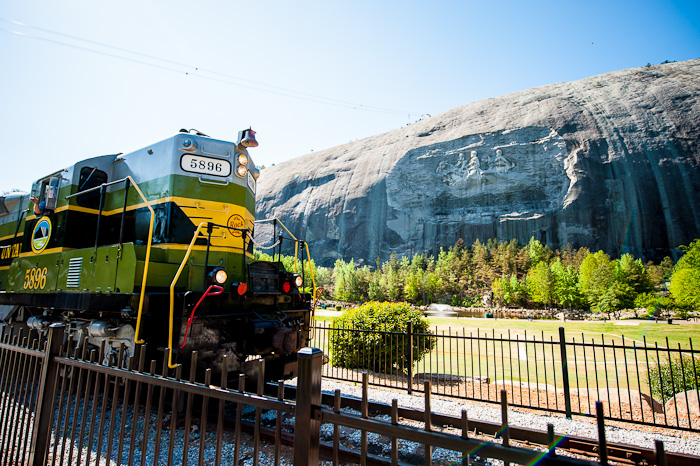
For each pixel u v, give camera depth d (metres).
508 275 81.62
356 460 4.32
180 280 6.11
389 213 108.62
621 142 93.19
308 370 2.28
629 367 11.33
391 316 10.15
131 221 7.18
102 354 3.25
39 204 8.41
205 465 4.16
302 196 125.12
